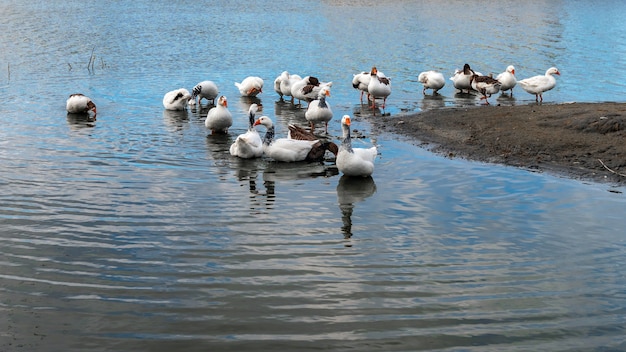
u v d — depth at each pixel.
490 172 16.08
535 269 10.78
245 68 32.56
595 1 70.31
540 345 8.59
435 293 9.95
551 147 17.64
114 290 9.97
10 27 45.38
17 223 12.52
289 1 69.06
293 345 8.59
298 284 10.20
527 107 22.41
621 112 19.73
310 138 18.14
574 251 11.49
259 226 12.56
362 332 8.89
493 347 8.55
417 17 54.91
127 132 20.17
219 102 20.05
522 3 67.19
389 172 16.31
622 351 8.45
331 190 14.93
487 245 11.76
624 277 10.50
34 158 17.02
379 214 13.31
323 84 24.77
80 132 20.00
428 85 27.03
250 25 49.69
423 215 13.27
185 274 10.50
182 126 21.19
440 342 8.67
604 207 13.61
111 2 64.69
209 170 16.41
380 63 34.03
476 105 24.75
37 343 8.61
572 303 9.66
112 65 32.47
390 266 10.86
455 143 18.80
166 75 30.36
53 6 59.44
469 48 38.94
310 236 12.11
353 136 19.94
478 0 69.62
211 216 13.08
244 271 10.62
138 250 11.38
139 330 8.91
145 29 46.41
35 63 32.47
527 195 14.40
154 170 16.23
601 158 16.61
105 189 14.62
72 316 9.24
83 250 11.36
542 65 33.34
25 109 23.12
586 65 33.25
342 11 59.56
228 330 8.92
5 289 9.96
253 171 16.42
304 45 39.97
